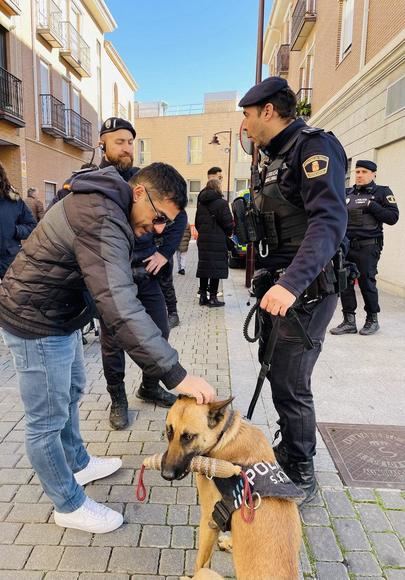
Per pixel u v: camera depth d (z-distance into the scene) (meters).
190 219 34.56
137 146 36.00
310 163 2.08
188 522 2.35
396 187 8.46
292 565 1.52
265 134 2.32
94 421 3.42
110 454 2.98
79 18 20.23
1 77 13.73
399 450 3.01
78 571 2.04
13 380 4.20
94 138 22.81
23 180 15.33
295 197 2.27
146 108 37.97
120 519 2.30
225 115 33.91
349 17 11.65
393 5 8.48
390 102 8.51
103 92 23.88
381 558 2.11
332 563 2.07
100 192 1.72
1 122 13.88
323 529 2.29
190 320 6.66
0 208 4.72
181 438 1.75
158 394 3.68
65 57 18.31
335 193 2.06
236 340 5.52
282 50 21.36
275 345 2.41
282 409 2.50
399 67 8.12
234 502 1.64
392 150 8.65
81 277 1.88
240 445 1.83
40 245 1.81
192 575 2.02
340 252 2.37
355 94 10.47
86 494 2.56
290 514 1.63
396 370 4.47
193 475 2.75
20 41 14.84
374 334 5.73
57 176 18.36
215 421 1.81
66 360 2.04
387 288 8.77
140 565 2.07
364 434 3.22
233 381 4.15
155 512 2.42
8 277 1.92
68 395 2.11
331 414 3.52
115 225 1.72
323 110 13.39
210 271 7.24
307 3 15.05
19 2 14.48
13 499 2.51
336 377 4.28
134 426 3.35
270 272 2.47
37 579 1.99
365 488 2.62
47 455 2.09
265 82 2.26
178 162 35.34
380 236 5.55
